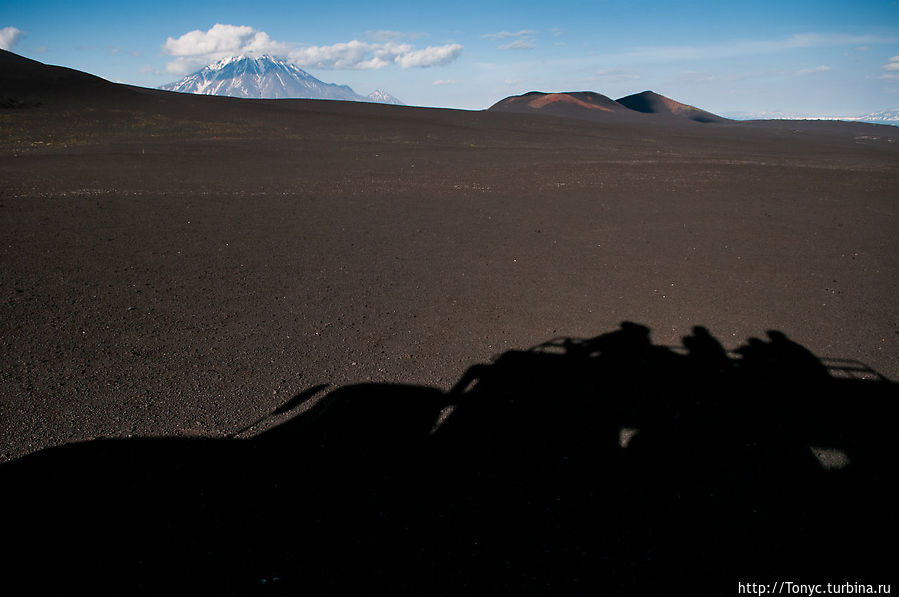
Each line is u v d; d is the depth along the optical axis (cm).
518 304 562
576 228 977
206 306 526
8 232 786
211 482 264
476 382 386
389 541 231
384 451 298
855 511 264
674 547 237
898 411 357
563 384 386
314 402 349
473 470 285
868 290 632
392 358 422
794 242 890
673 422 338
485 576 215
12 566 207
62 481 258
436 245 823
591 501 263
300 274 649
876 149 4125
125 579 205
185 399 345
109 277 604
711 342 470
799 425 337
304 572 212
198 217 977
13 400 331
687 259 770
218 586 204
